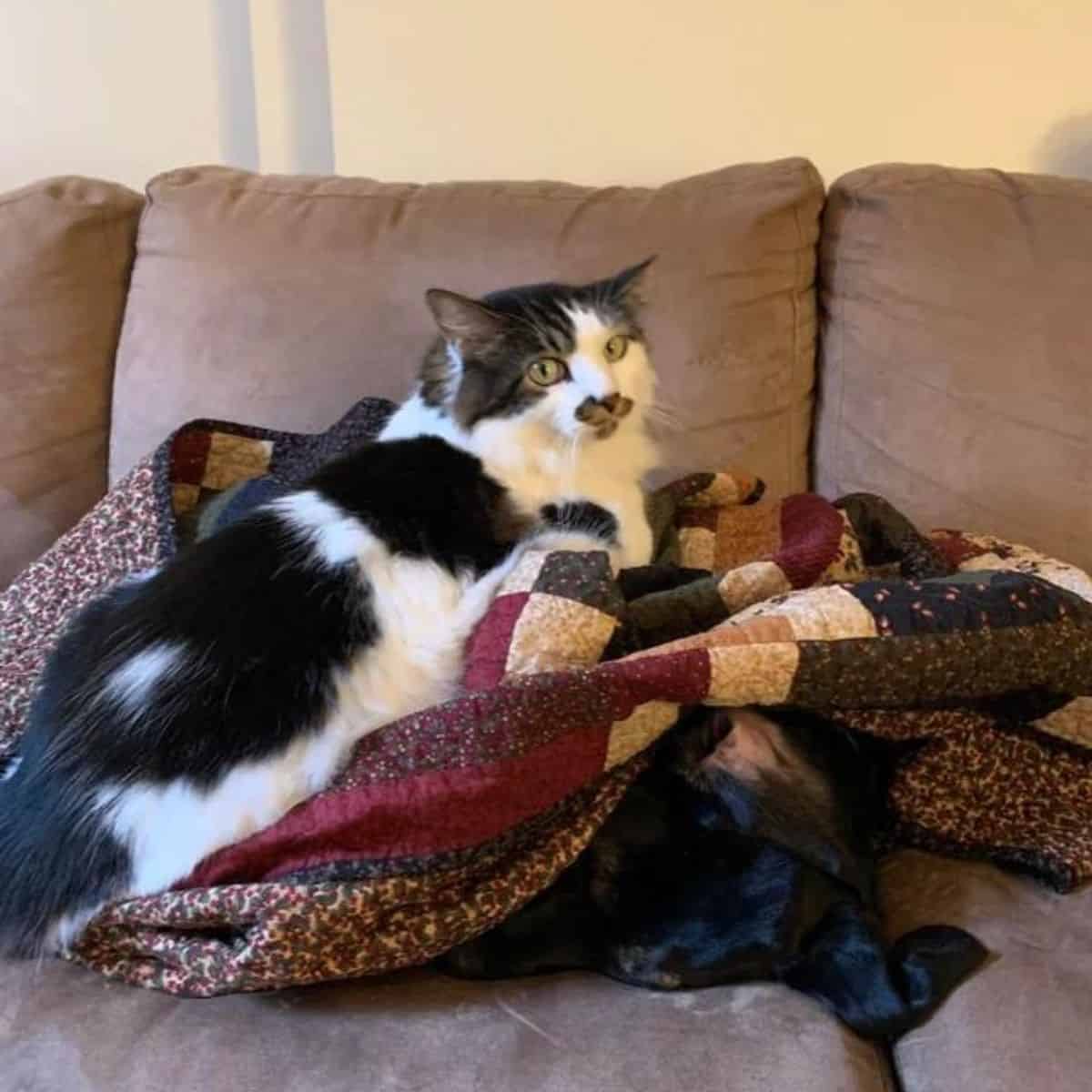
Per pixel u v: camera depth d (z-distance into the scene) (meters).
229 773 1.02
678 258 1.50
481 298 1.37
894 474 1.48
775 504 1.39
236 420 1.54
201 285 1.56
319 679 1.05
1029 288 1.46
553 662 1.06
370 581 1.11
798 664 1.02
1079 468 1.42
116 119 1.95
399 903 0.96
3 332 1.57
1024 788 1.15
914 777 1.12
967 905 1.06
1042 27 1.77
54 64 1.92
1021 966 0.98
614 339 1.29
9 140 1.97
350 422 1.44
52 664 1.16
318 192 1.61
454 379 1.28
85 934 1.01
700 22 1.80
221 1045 0.93
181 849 1.01
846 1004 0.95
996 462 1.44
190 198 1.61
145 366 1.57
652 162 1.88
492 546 1.19
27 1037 0.96
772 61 1.82
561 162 1.89
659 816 1.08
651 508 1.37
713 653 1.01
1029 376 1.44
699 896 1.04
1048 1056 0.89
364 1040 0.93
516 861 1.00
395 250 1.54
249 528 1.15
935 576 1.28
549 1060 0.91
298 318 1.54
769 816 1.05
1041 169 1.85
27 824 1.06
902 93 1.82
